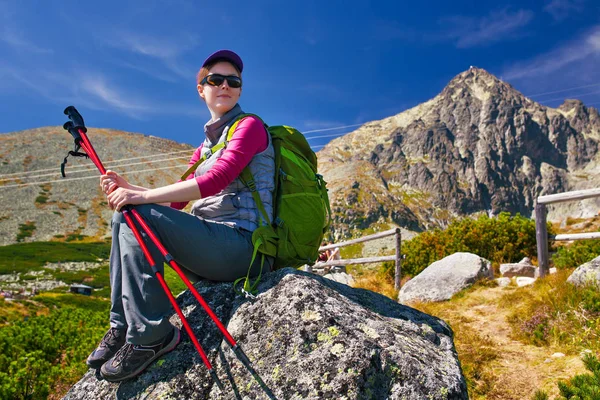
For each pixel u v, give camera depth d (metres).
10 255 116.06
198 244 2.51
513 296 7.98
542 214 9.01
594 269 6.89
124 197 2.42
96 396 2.49
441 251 12.49
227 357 2.33
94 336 8.81
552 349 5.80
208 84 3.04
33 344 8.90
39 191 179.50
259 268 2.75
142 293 2.35
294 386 2.11
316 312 2.32
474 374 5.32
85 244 143.38
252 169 2.81
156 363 2.45
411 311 2.98
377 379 2.09
